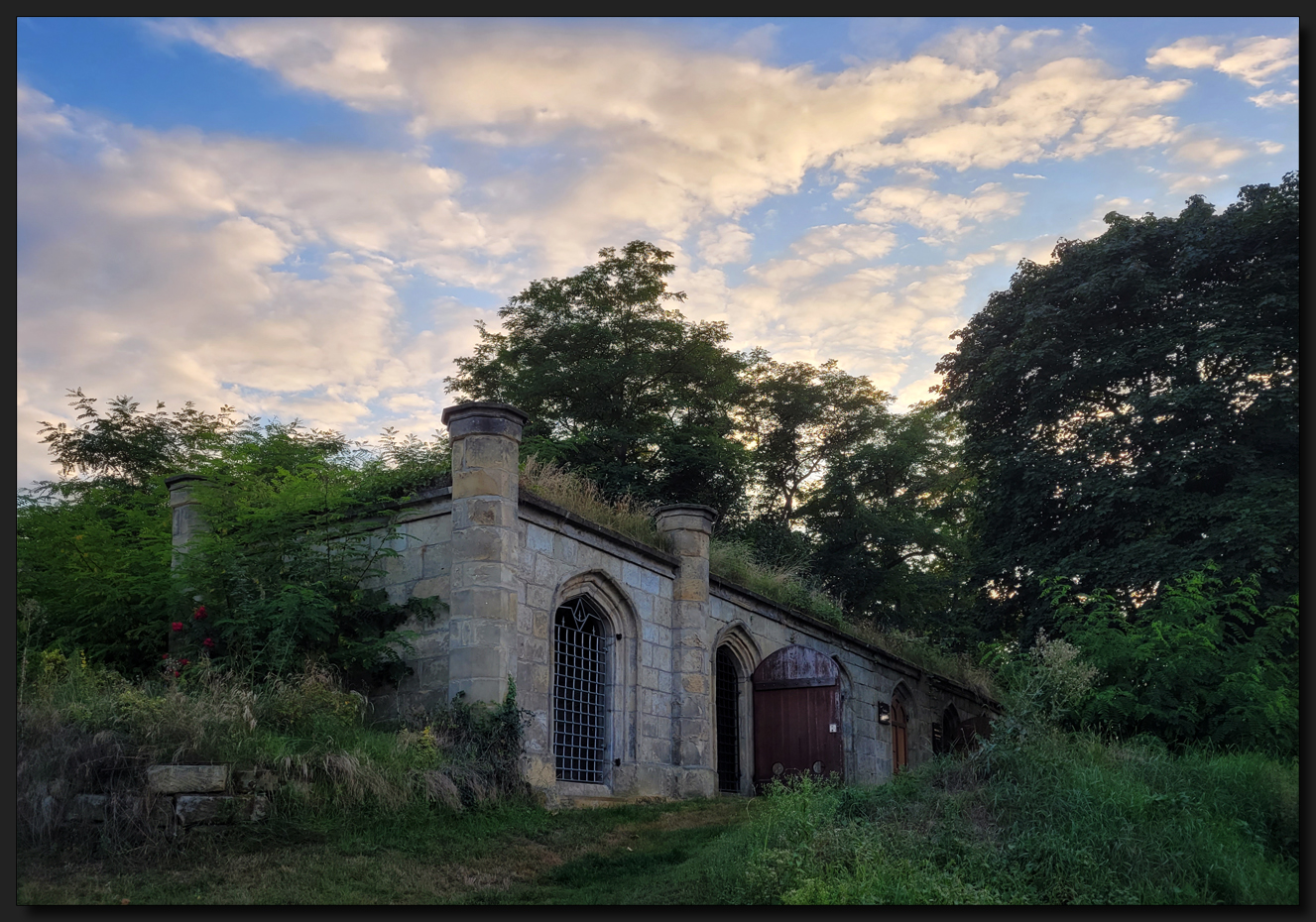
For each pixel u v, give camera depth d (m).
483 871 9.63
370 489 14.30
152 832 8.81
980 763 10.80
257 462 16.44
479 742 12.07
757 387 40.41
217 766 9.31
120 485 23.09
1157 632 14.98
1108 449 22.92
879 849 9.14
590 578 15.05
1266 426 21.53
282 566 13.56
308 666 12.20
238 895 8.14
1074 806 9.62
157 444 24.17
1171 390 21.91
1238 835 10.07
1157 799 10.08
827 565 37.94
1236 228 22.20
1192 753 13.05
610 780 14.87
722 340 34.88
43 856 8.44
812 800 10.22
